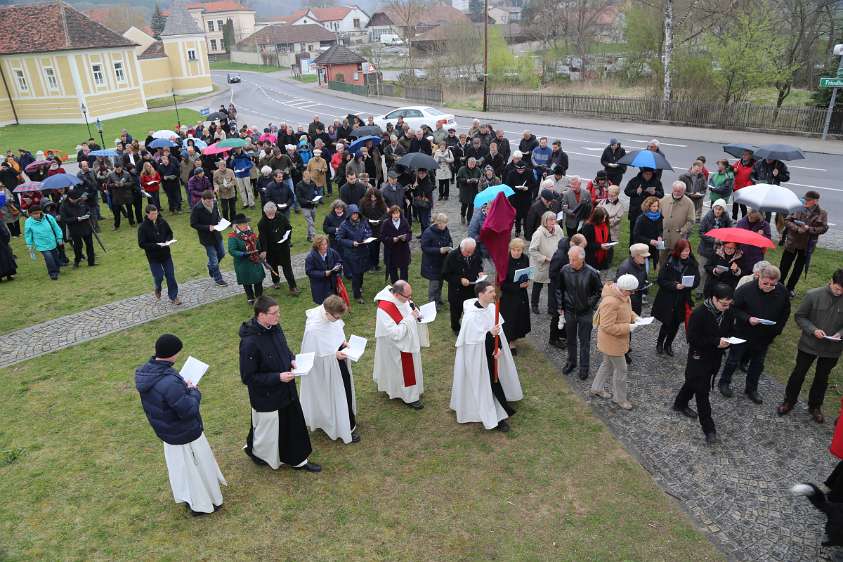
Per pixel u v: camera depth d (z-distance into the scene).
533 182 13.73
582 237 8.20
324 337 6.82
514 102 38.44
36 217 13.23
